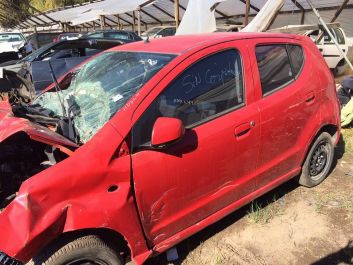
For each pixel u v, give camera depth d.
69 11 23.16
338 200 4.06
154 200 2.73
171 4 19.58
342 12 14.42
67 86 3.88
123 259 2.77
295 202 4.04
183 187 2.86
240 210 3.89
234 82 3.18
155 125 2.57
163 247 2.88
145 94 2.73
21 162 3.14
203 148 2.91
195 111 2.93
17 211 2.28
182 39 3.39
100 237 2.58
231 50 3.20
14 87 7.79
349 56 12.08
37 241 2.28
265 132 3.33
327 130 4.33
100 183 2.49
